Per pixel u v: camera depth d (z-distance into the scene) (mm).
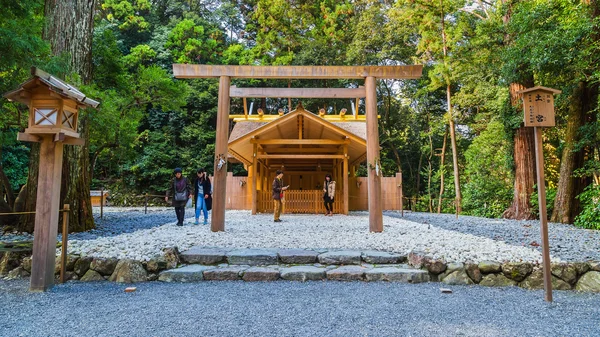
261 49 27188
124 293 4078
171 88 10086
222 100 8109
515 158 13445
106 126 8523
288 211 14375
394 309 3541
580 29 8383
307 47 26797
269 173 17516
